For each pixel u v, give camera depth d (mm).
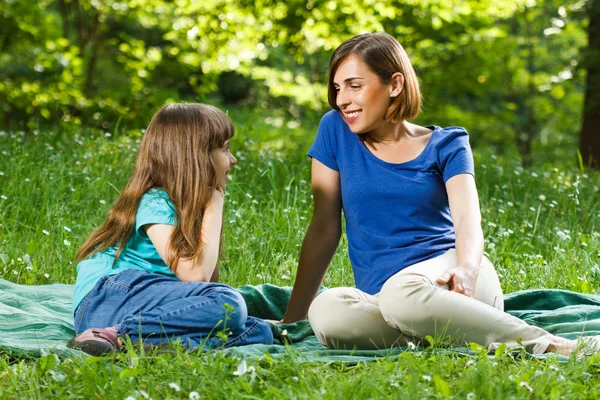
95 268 3729
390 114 3822
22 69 15891
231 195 7008
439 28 16984
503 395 2791
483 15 16312
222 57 17438
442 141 3852
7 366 3162
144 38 22078
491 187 8328
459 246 3641
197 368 3043
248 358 3201
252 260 5680
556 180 8555
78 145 8414
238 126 10156
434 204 3840
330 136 4062
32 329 3871
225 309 3578
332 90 3932
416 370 2980
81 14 18484
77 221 6359
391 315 3492
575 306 4398
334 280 5391
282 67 22188
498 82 19438
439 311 3408
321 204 4102
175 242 3605
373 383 2830
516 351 3336
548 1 20234
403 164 3859
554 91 20453
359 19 15344
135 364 3072
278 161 8516
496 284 3805
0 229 6074
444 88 19391
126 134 10336
